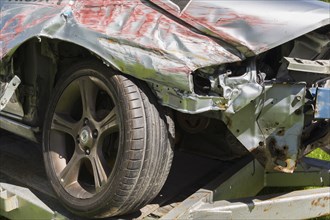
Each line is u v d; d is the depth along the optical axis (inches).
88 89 118.3
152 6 114.4
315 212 127.0
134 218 117.7
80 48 122.8
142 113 107.7
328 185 147.1
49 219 119.0
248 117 108.1
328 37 113.7
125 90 108.6
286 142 108.5
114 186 110.4
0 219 137.5
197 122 135.6
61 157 127.5
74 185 122.5
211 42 105.7
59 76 132.5
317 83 112.8
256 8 110.3
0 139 170.7
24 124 139.0
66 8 119.6
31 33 121.4
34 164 151.5
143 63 105.0
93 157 118.1
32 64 133.8
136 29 110.0
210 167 149.5
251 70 106.0
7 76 132.0
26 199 124.2
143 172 109.0
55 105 126.0
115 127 113.1
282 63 108.6
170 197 130.0
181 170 147.3
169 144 112.3
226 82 104.1
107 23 113.8
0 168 146.9
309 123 117.1
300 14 108.3
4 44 127.5
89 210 116.0
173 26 109.0
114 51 108.7
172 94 105.1
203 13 110.0
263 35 104.7
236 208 116.3
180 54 103.5
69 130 124.3
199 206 117.4
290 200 122.0
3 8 139.3
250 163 143.9
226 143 143.6
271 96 107.2
